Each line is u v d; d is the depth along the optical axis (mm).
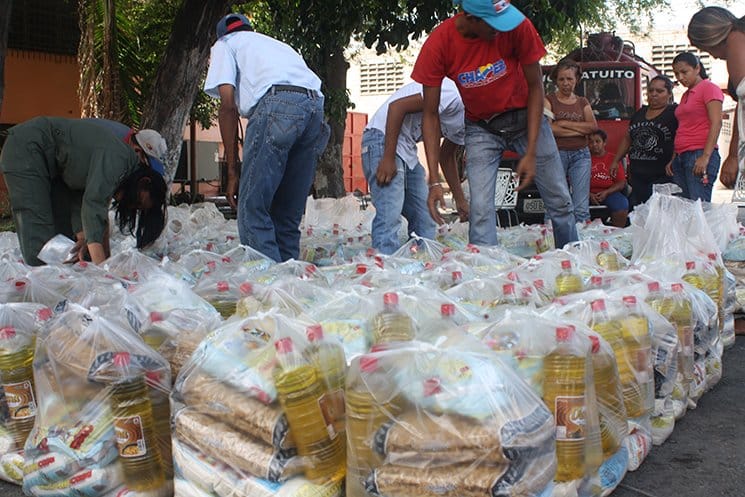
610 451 2346
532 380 2141
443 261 3711
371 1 8641
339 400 2145
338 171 10727
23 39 12859
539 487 1887
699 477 2535
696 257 3773
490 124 4438
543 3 7891
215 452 2109
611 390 2338
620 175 7852
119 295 2945
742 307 4344
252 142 4352
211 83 4500
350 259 4582
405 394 1950
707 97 6258
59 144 4070
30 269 3545
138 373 2287
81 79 9391
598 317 2551
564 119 6867
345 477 2094
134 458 2258
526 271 3486
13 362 2516
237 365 2143
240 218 4438
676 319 2971
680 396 2979
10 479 2533
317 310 2666
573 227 4688
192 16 7664
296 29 8930
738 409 3164
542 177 4547
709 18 3834
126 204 4078
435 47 4281
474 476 1844
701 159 6266
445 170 5262
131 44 9852
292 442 2033
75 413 2297
